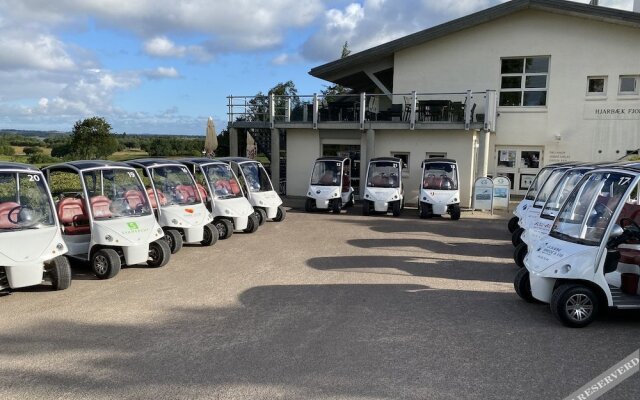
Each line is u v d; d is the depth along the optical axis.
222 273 8.70
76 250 8.48
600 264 5.82
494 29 19.44
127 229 8.50
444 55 20.19
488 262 9.72
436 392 4.32
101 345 5.42
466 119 17.55
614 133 18.39
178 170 11.03
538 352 5.20
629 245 6.48
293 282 8.12
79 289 7.62
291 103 20.34
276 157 20.75
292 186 20.91
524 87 19.42
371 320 6.22
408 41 20.14
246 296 7.30
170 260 9.69
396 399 4.21
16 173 7.43
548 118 19.08
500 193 16.73
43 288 7.66
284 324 6.08
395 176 16.73
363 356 5.09
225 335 5.71
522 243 9.05
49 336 5.68
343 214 16.73
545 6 18.22
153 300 7.08
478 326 6.00
